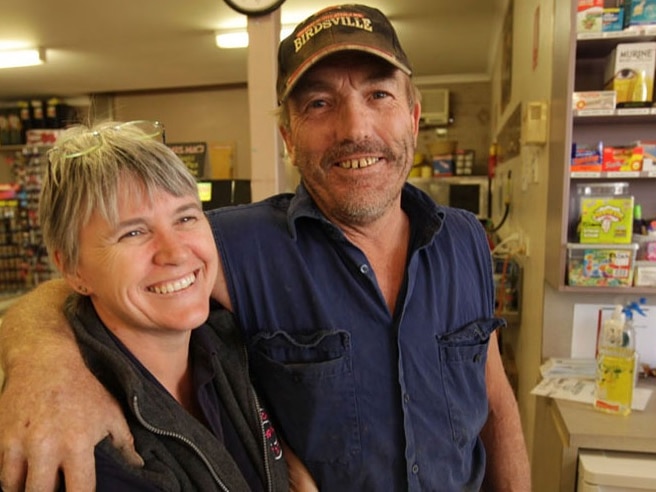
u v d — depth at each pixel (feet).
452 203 14.83
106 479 1.92
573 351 5.94
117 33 12.91
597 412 4.66
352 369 3.01
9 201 13.38
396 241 3.42
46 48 14.14
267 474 2.71
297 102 3.18
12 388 1.96
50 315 2.55
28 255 13.19
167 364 2.62
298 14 11.54
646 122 5.63
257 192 6.84
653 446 4.19
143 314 2.39
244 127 19.69
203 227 2.60
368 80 3.07
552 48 5.91
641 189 5.78
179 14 11.66
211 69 16.83
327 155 3.11
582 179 5.61
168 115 20.20
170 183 2.41
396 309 3.16
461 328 3.36
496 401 3.92
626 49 5.07
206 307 2.59
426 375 3.13
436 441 3.12
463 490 3.37
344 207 3.14
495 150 13.73
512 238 8.90
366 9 3.15
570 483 4.37
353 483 3.02
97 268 2.31
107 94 20.16
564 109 5.21
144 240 2.36
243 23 12.25
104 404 2.06
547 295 5.94
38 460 1.77
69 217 2.28
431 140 18.37
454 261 3.46
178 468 2.24
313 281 3.12
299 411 3.02
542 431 5.73
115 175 2.27
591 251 5.19
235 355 2.97
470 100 18.03
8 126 19.81
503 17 11.44
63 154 2.32
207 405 2.67
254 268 3.18
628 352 4.60
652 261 5.23
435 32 13.03
